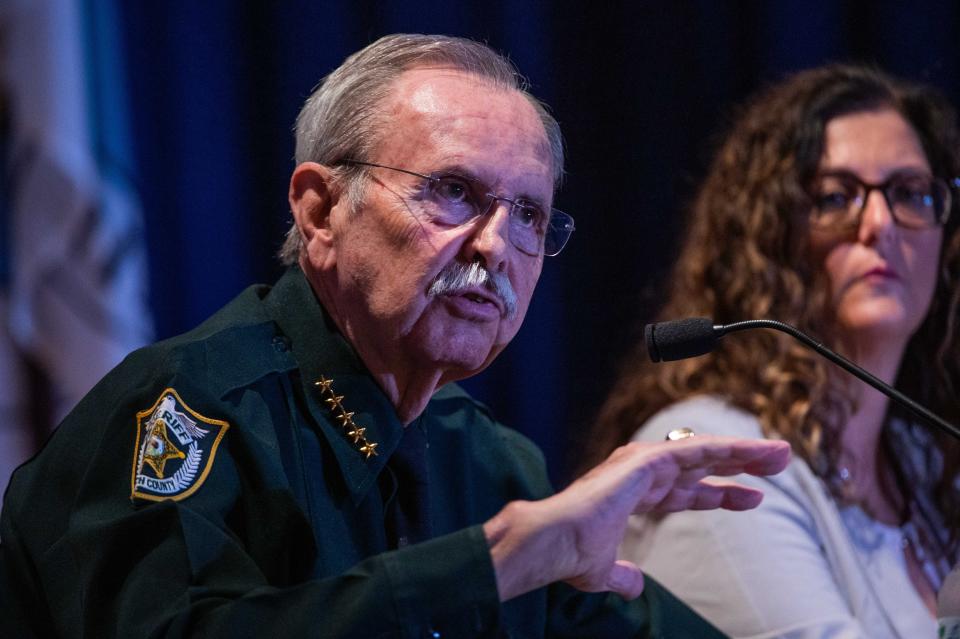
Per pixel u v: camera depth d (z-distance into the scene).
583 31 5.72
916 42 5.67
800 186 3.67
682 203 5.68
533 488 2.87
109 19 5.04
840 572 3.39
